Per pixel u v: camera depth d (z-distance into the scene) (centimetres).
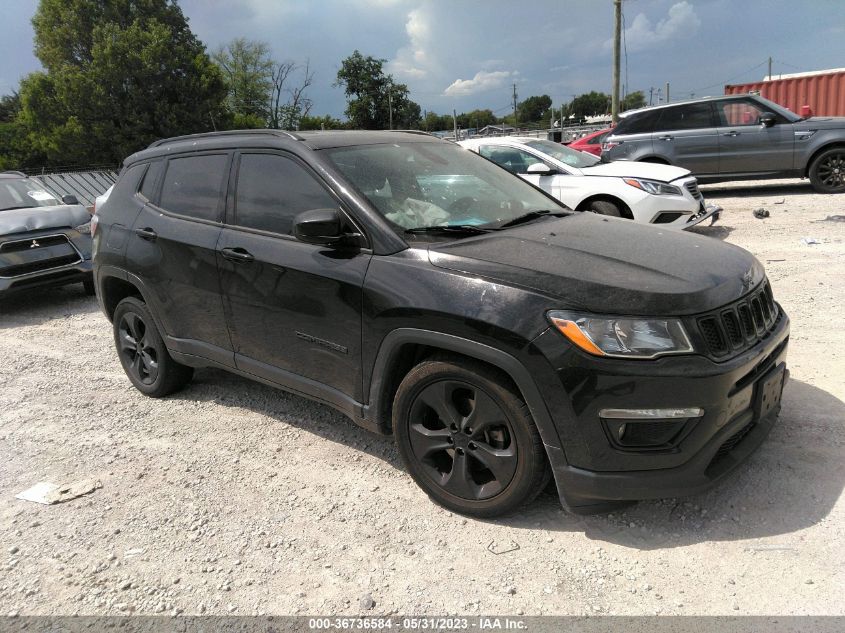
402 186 342
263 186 362
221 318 382
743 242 817
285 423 410
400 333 288
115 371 536
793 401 375
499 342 258
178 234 398
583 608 235
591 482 255
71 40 4372
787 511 279
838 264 667
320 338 327
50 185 2070
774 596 232
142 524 308
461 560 267
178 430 410
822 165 1136
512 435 270
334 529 294
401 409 302
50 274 789
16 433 421
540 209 376
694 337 249
